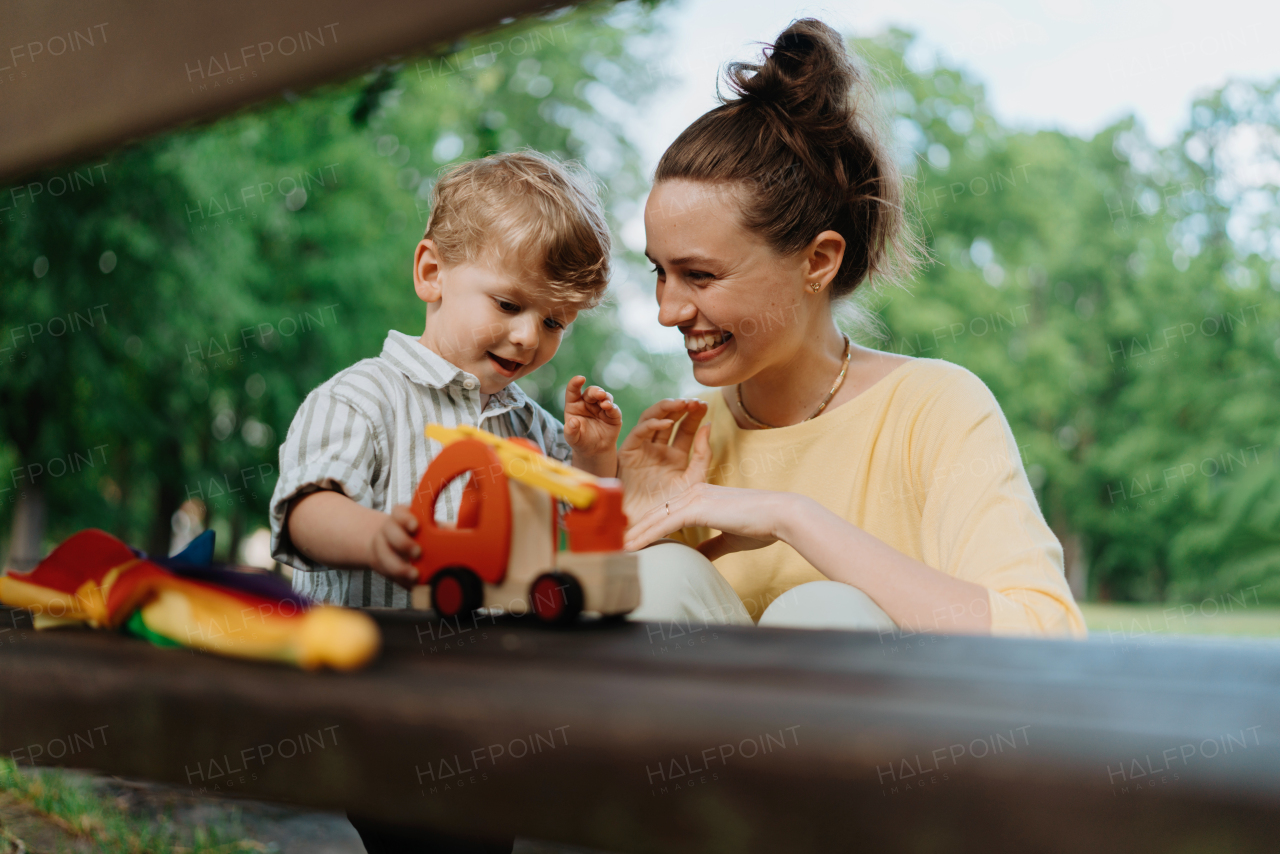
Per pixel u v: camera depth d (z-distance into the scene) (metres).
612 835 0.48
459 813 0.51
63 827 2.15
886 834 0.44
